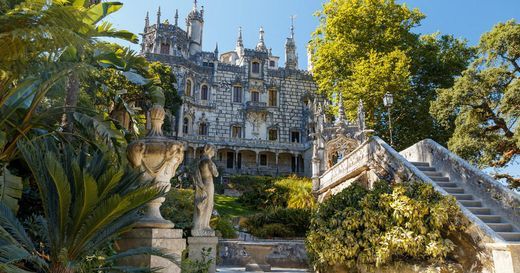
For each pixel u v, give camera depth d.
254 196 34.06
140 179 6.50
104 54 12.81
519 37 23.36
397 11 34.22
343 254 11.35
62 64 9.02
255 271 13.77
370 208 11.88
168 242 6.33
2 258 4.77
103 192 5.82
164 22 62.25
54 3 8.01
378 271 10.99
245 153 57.44
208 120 57.06
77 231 5.77
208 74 58.88
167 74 40.56
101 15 11.50
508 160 24.97
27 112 9.92
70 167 6.45
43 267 5.66
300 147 57.41
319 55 35.84
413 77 34.09
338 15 34.50
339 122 28.83
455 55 33.75
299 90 62.22
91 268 5.83
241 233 21.08
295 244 16.19
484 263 9.93
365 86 29.83
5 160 9.77
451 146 25.41
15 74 8.64
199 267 9.16
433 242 10.43
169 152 6.67
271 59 78.75
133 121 14.64
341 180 20.41
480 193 13.01
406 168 14.11
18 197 7.49
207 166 10.61
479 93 24.06
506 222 11.63
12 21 7.47
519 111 21.75
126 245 6.56
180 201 14.83
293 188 32.34
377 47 33.50
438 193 11.34
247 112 58.84
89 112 11.55
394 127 32.44
